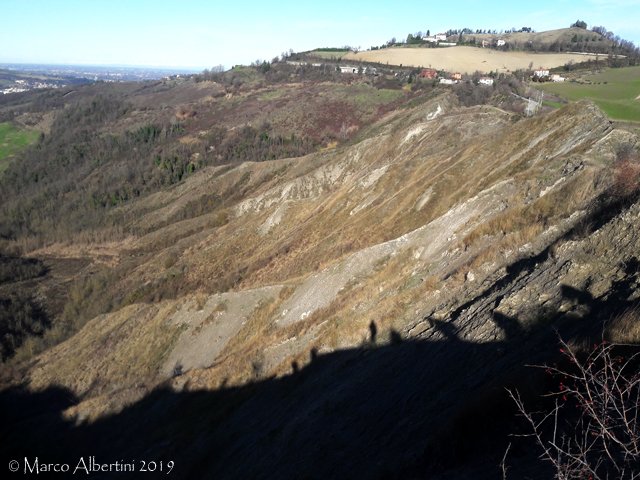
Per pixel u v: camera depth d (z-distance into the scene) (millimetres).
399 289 24938
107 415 34969
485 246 22656
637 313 10141
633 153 23547
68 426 35906
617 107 57562
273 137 115500
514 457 9461
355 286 29766
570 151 27844
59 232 95500
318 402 19469
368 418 15852
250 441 20906
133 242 84875
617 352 9383
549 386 10258
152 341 42500
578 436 8508
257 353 29203
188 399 30156
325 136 112000
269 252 50031
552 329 12688
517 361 12406
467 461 10523
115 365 43312
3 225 102875
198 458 22875
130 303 56406
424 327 18938
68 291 73000
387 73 146250
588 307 12602
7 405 44188
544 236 19156
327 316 27281
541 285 15133
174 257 63625
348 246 38469
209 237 64812
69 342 52000
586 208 19266
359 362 20438
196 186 92812
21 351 56250
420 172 46219
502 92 84312
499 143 37969
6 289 72188
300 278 36969
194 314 41406
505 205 26578
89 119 154625
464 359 14742
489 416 10828
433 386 14719
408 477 11531
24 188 121625
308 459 15805
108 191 107000
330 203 53625
